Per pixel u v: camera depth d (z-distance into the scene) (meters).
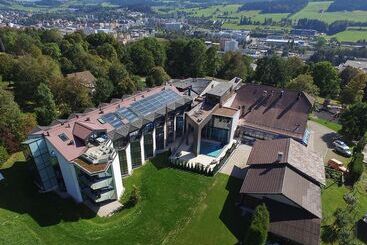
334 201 53.81
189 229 46.12
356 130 75.00
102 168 45.06
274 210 45.53
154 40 142.50
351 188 58.03
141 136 59.06
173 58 141.62
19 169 56.03
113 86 92.19
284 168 50.41
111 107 61.06
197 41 129.62
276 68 120.56
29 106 83.06
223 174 59.88
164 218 48.19
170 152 66.25
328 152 71.00
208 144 70.75
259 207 41.59
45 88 73.12
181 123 71.81
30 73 81.50
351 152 71.00
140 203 51.25
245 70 130.12
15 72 85.00
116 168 49.81
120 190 52.88
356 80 106.88
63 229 44.44
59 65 110.69
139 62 133.00
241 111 77.56
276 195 46.41
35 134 48.06
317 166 54.31
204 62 133.00
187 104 70.62
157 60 137.25
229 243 43.88
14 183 52.06
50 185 51.75
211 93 72.50
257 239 39.84
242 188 48.97
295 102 74.69
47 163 49.84
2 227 42.16
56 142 47.75
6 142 59.12
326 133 81.12
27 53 106.38
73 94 78.31
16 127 61.09
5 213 45.06
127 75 102.31
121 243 43.25
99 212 48.78
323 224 48.00
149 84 107.25
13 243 40.03
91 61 116.31
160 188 55.03
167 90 72.06
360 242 45.62
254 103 77.75
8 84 93.44
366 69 161.38
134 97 66.69
